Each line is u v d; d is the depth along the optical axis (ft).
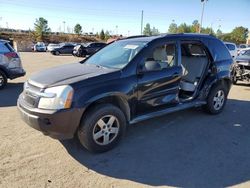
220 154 13.92
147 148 14.39
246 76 33.37
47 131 12.43
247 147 14.83
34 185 10.78
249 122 18.94
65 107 12.21
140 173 11.97
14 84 32.14
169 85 16.12
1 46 29.01
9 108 21.12
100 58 16.96
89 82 12.92
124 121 14.19
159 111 16.06
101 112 13.11
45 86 12.61
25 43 143.54
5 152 13.39
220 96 20.29
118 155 13.53
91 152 13.61
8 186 10.65
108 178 11.52
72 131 12.60
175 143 15.11
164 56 16.25
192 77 19.21
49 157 13.09
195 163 12.93
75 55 97.45
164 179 11.56
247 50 37.11
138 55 14.85
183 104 17.63
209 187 11.03
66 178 11.38
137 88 14.48
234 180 11.57
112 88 13.41
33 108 12.59
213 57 19.30
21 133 15.80
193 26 238.27
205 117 19.66
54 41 245.24
